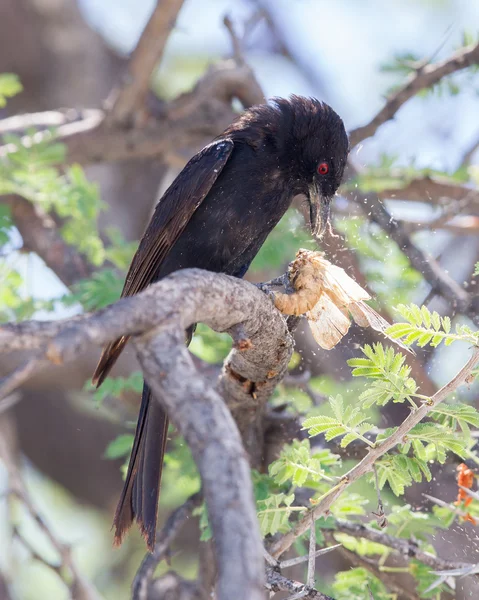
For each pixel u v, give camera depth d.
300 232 13.08
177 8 13.86
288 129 10.22
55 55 22.44
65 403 18.89
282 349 7.87
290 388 11.23
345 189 13.24
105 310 4.86
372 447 7.27
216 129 15.91
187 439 4.40
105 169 20.84
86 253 14.37
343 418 7.24
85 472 18.62
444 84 14.73
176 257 10.04
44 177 13.19
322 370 11.74
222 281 6.06
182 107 15.85
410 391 7.11
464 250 16.86
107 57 23.38
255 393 8.58
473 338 6.85
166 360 4.77
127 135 15.71
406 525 9.26
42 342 4.77
